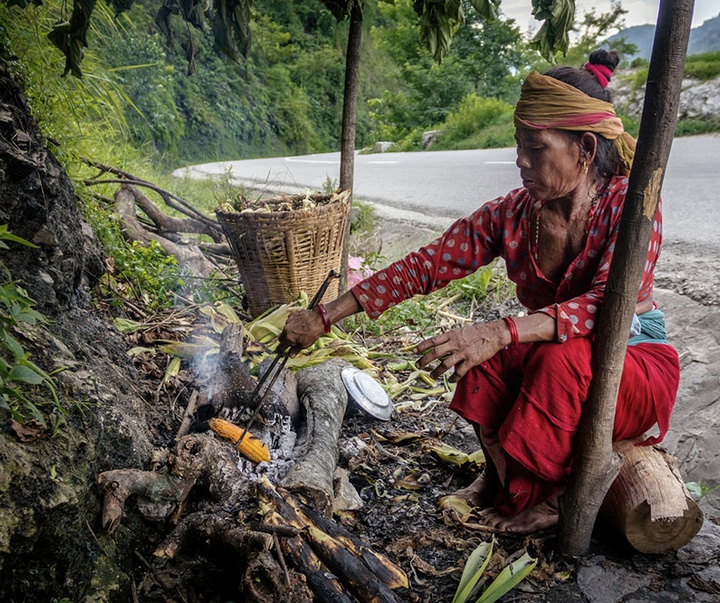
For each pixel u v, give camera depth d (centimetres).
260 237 402
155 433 271
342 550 207
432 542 245
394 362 412
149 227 518
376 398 330
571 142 216
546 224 236
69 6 442
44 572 178
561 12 287
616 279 199
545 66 3212
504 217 248
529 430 224
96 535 198
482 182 1035
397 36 3281
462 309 509
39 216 258
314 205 419
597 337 208
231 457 237
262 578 193
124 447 228
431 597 221
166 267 448
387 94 3266
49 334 239
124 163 740
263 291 421
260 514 210
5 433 187
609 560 233
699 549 238
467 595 212
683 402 336
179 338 361
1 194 247
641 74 1756
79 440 202
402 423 337
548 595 219
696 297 414
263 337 387
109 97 555
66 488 185
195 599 208
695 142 1259
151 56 1859
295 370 348
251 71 2997
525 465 228
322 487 238
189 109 2303
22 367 178
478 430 254
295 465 252
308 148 3164
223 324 383
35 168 255
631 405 228
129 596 197
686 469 304
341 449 299
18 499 174
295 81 3472
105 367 268
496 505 253
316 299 260
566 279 235
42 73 387
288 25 3659
